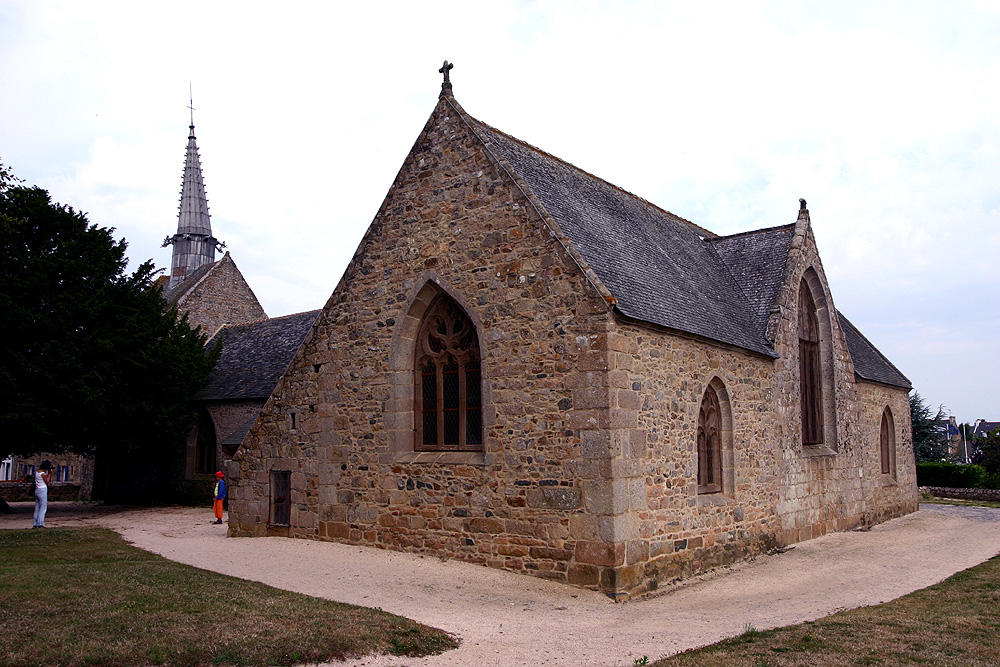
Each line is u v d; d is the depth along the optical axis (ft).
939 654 27.30
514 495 43.80
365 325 53.01
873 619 32.89
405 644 28.14
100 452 95.14
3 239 85.46
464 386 48.08
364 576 41.93
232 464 59.93
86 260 89.76
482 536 45.06
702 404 49.83
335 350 54.60
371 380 52.11
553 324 43.16
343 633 28.27
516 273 45.16
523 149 55.01
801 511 61.67
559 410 42.37
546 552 42.06
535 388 43.52
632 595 39.99
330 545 52.11
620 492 40.19
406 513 49.08
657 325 43.88
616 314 40.98
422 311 51.08
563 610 36.17
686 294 53.36
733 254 71.51
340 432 53.47
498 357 45.37
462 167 48.85
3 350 81.71
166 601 31.45
